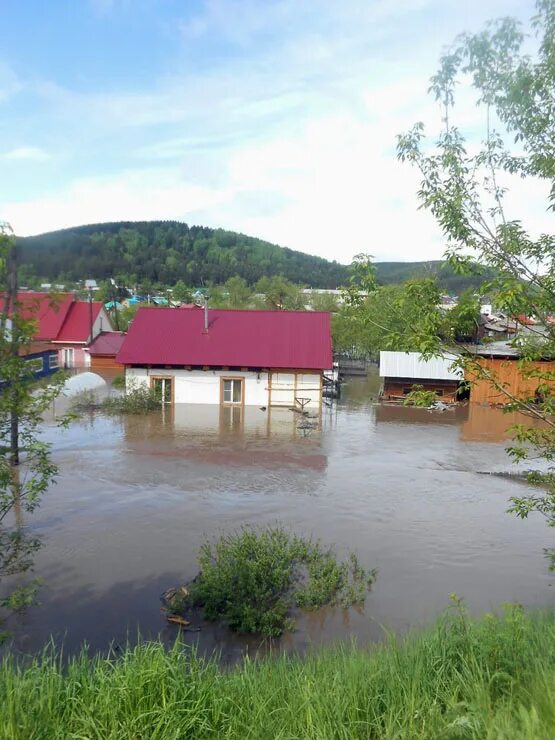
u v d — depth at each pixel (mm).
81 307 44000
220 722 3945
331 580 9680
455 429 24109
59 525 12609
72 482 15766
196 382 28844
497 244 5816
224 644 8078
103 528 12484
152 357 28391
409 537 12320
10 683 4141
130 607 9062
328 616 8938
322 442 21453
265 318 31516
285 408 28297
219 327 30750
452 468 18141
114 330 51000
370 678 4383
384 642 7922
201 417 25656
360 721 3730
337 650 7191
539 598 9562
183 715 3889
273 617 8477
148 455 18906
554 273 5719
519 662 4434
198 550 11375
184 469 17375
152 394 27859
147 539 11906
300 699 4055
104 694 3994
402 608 9188
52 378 5977
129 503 14195
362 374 43094
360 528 12812
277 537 11242
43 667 4590
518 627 5004
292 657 7594
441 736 3463
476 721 3484
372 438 22234
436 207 6000
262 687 4430
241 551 10250
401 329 6562
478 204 5891
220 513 13625
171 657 4434
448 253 6059
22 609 8820
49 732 3693
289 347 29484
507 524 13234
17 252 5645
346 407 28969
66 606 9047
